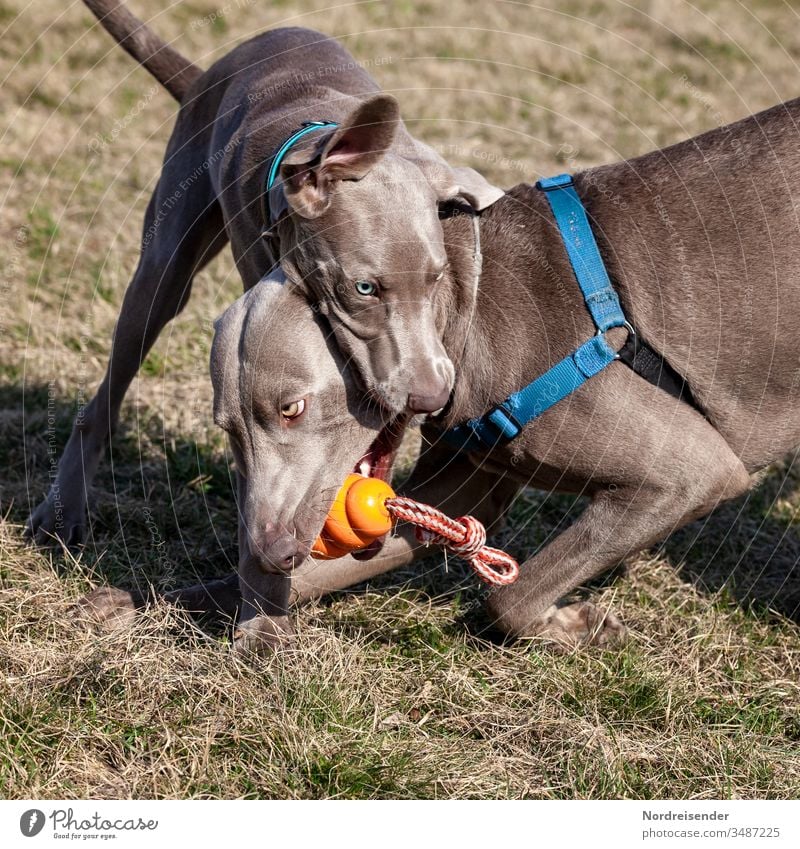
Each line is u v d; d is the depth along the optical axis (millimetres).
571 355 2686
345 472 2547
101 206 5559
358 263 2354
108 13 3830
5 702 2619
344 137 2330
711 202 2762
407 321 2385
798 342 2750
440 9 8398
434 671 2896
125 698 2682
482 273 2754
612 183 2828
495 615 2969
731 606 3283
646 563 3439
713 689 2953
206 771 2508
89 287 4902
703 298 2717
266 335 2420
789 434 2891
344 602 3182
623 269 2725
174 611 3002
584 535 2857
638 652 3041
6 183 5781
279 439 2475
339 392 2469
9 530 3408
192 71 3848
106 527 3580
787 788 2602
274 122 3039
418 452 3959
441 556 3404
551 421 2732
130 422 4133
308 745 2553
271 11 8086
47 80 6938
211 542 3529
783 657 3086
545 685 2871
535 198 2830
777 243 2734
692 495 2775
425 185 2482
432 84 7039
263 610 2844
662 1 8898
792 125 2830
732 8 9203
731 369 2752
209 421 4141
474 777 2541
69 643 2871
